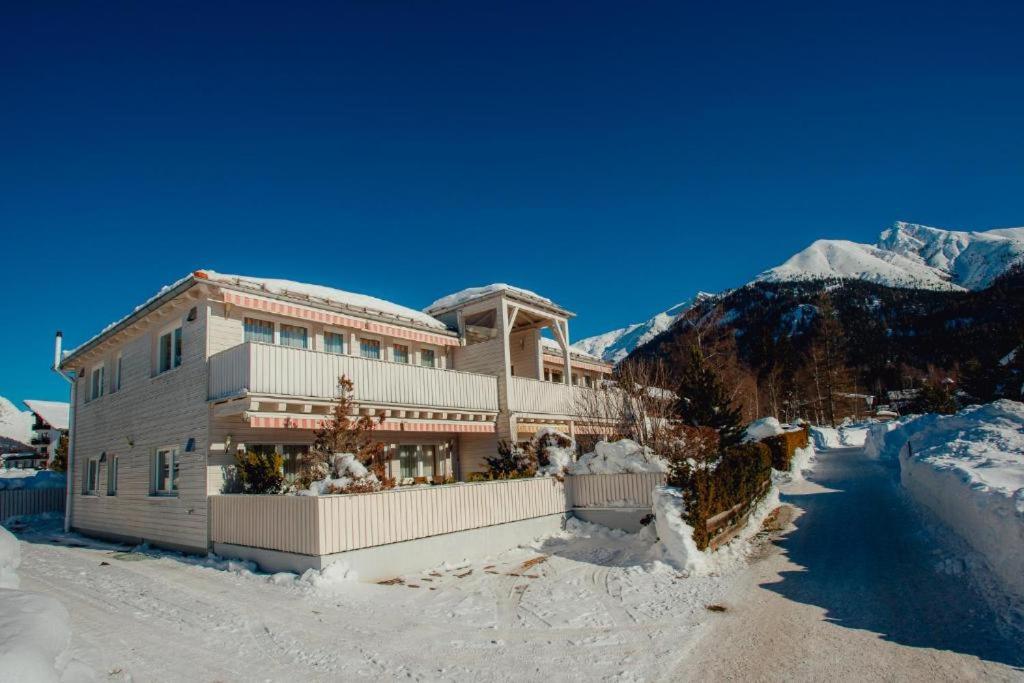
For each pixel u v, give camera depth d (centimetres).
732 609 988
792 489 2291
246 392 1448
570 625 941
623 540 1561
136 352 2028
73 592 1173
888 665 731
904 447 2519
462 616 995
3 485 2881
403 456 2058
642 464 1650
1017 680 668
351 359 1725
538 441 2028
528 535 1591
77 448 2447
